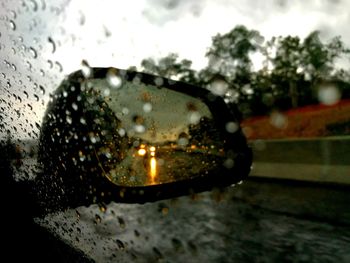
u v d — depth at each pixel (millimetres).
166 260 468
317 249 565
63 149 304
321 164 1435
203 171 327
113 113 344
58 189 309
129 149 340
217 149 344
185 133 363
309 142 1506
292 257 531
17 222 294
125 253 350
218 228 698
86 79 310
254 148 1781
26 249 271
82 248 310
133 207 796
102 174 291
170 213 799
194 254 519
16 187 312
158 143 354
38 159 326
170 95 373
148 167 324
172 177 316
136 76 343
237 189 1314
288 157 1596
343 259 507
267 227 716
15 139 347
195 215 813
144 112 362
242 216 819
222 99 388
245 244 595
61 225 322
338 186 1275
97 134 311
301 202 1020
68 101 310
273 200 1060
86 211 351
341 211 852
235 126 348
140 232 565
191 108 380
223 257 522
